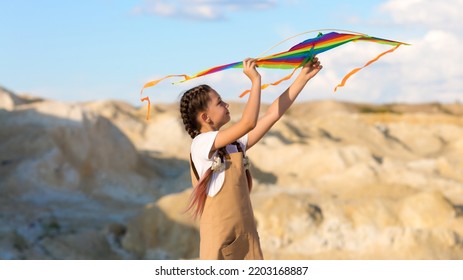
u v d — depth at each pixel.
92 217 40.88
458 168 50.00
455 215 26.41
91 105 83.69
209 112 5.36
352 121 76.81
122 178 51.00
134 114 89.88
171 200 30.14
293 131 69.06
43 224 36.38
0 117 53.38
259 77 5.22
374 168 45.12
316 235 26.25
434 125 85.06
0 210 39.94
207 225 5.30
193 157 5.29
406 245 25.53
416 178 44.91
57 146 49.97
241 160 5.34
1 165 47.41
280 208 27.05
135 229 30.11
